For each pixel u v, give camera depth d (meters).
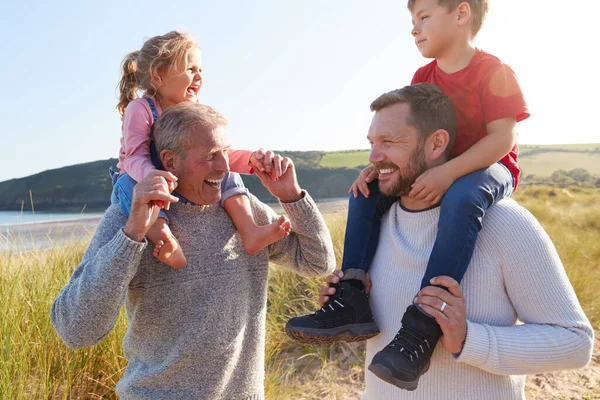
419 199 1.81
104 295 1.58
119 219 1.79
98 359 3.46
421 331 1.60
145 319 1.78
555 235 8.91
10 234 5.02
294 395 3.88
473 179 1.78
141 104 2.13
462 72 2.15
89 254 1.77
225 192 1.95
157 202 1.60
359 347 4.72
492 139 1.93
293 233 2.12
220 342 1.80
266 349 4.39
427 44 2.22
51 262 4.39
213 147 1.75
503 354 1.54
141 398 1.76
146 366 1.79
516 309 1.69
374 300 1.92
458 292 1.59
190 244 1.81
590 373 4.39
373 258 2.01
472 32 2.19
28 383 3.12
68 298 1.67
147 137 2.04
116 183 1.97
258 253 1.99
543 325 1.61
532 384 4.25
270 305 5.32
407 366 1.57
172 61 2.21
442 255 1.69
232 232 1.92
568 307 1.60
